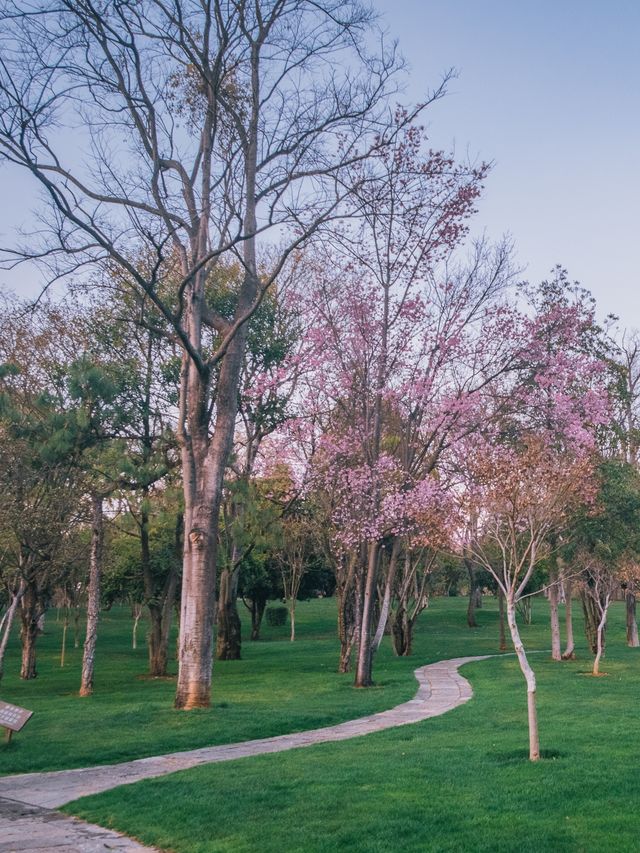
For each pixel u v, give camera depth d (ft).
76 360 70.13
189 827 27.63
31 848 26.30
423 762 36.78
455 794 30.22
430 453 81.20
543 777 32.30
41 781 37.29
